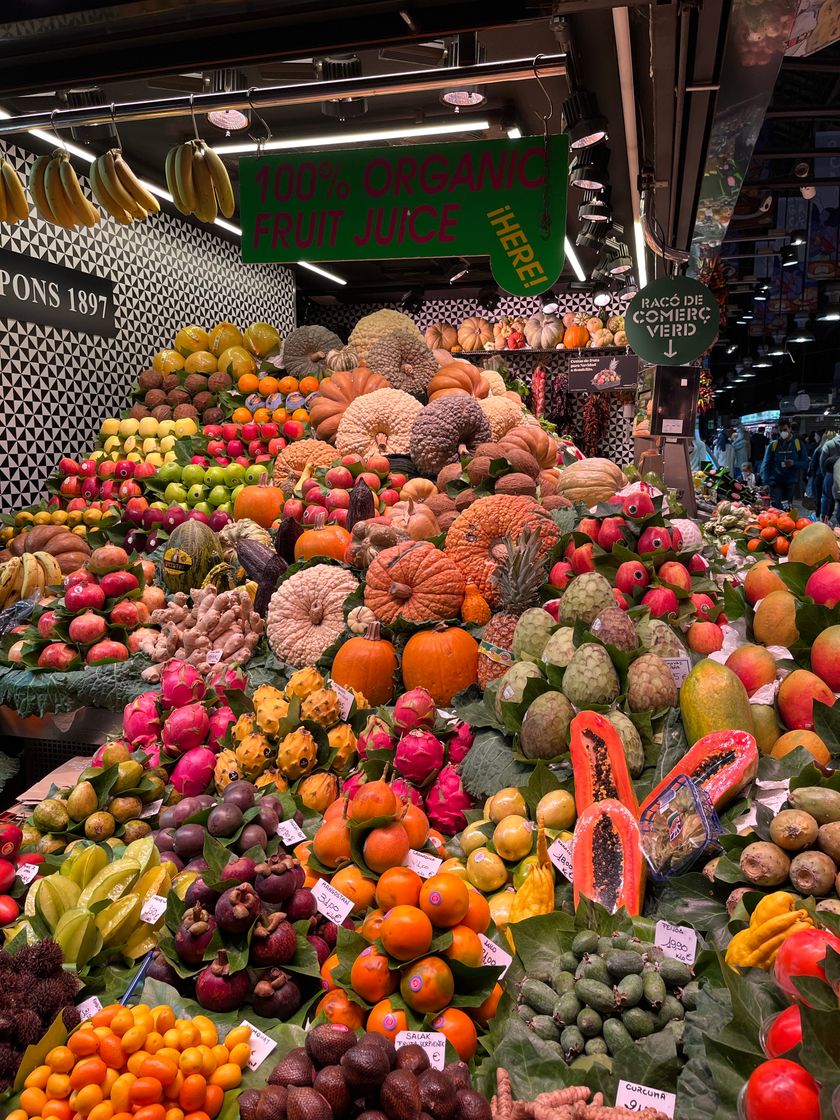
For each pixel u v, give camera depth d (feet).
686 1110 4.44
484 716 8.43
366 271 35.01
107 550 13.12
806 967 4.43
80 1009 5.88
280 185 14.14
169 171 14.10
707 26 11.05
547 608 9.61
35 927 6.69
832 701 7.56
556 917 5.96
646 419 32.50
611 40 15.74
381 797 6.63
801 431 63.21
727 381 88.28
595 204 19.43
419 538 12.46
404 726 8.57
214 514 15.97
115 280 24.64
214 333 24.27
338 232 14.07
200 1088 4.98
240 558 13.26
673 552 10.07
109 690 11.68
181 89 17.48
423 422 15.39
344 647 10.23
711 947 5.55
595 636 8.02
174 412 22.13
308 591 11.56
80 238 23.20
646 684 7.63
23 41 8.55
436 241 13.85
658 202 20.93
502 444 14.24
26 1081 5.00
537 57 12.57
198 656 11.23
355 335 20.61
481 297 38.29
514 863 6.84
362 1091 4.60
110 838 8.03
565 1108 4.50
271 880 6.16
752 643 9.71
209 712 9.62
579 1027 5.13
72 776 10.62
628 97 16.69
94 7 8.02
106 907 6.58
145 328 26.11
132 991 6.13
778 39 11.85
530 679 7.89
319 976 5.98
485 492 13.14
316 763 8.53
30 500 21.53
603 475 13.62
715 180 20.04
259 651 11.70
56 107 17.72
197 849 7.10
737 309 58.80
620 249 27.43
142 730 9.33
